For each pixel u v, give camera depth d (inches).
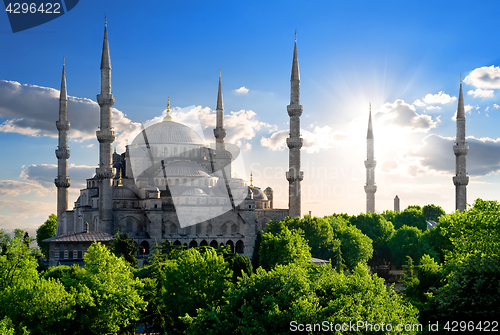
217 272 2785.4
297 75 7032.5
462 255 2903.5
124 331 2984.7
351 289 2065.7
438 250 5492.1
